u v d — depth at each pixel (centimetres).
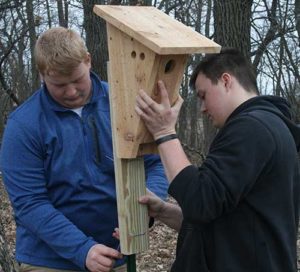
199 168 201
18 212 233
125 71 210
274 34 965
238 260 204
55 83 225
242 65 219
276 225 203
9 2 1181
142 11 222
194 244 216
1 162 236
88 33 980
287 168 205
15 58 1468
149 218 248
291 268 210
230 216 205
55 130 235
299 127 218
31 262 247
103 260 224
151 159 266
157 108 204
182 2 1239
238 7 772
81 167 238
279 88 980
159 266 585
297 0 988
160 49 189
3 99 1429
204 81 218
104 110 246
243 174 191
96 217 243
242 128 196
